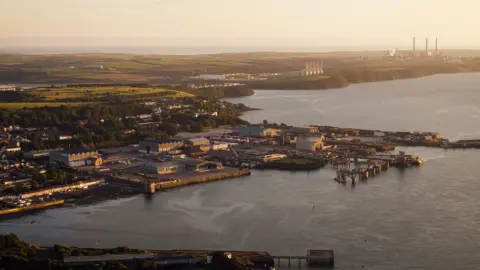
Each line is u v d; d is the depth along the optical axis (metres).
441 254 157.88
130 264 146.25
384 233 173.50
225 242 167.75
